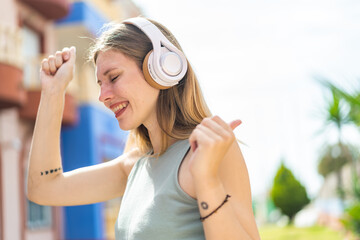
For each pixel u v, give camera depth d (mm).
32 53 10055
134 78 1307
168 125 1325
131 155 1574
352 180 11109
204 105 1393
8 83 7855
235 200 1161
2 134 8539
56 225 10352
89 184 1558
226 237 1063
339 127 13594
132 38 1320
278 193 28531
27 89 9062
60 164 1548
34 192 1524
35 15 10008
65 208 11023
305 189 28422
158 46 1294
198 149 1072
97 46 1371
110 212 12727
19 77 8133
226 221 1068
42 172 1518
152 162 1339
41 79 1546
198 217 1200
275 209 31281
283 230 22031
